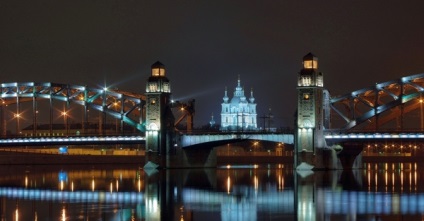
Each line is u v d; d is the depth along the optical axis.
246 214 108.44
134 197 132.75
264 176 190.38
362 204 119.25
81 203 122.94
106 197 133.12
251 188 149.75
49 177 192.25
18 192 144.00
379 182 164.62
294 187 151.12
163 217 106.19
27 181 175.75
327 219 103.06
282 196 132.62
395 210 111.62
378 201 123.50
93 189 150.12
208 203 122.50
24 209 115.19
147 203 122.81
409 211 110.50
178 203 122.69
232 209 114.25
